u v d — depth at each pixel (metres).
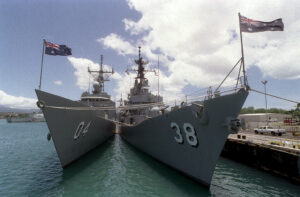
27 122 75.69
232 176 7.91
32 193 5.69
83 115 8.86
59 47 7.54
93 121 10.55
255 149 9.77
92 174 7.58
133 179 7.02
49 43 7.34
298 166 7.16
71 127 7.91
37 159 10.67
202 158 5.95
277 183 7.02
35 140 20.17
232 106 4.88
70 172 7.72
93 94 18.42
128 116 16.30
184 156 6.87
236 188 6.42
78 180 6.86
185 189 5.98
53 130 6.67
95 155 11.16
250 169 9.18
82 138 9.55
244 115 28.66
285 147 8.62
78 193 5.75
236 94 4.80
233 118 4.82
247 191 6.17
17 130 36.00
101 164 9.20
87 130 9.95
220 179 7.46
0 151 13.48
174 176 7.17
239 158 11.38
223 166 9.85
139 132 11.93
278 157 8.24
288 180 7.38
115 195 5.64
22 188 6.07
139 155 11.45
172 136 7.30
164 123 7.62
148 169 8.29
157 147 9.11
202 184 6.10
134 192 5.85
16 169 8.35
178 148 7.16
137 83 18.14
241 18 5.37
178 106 6.87
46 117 6.23
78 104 8.38
